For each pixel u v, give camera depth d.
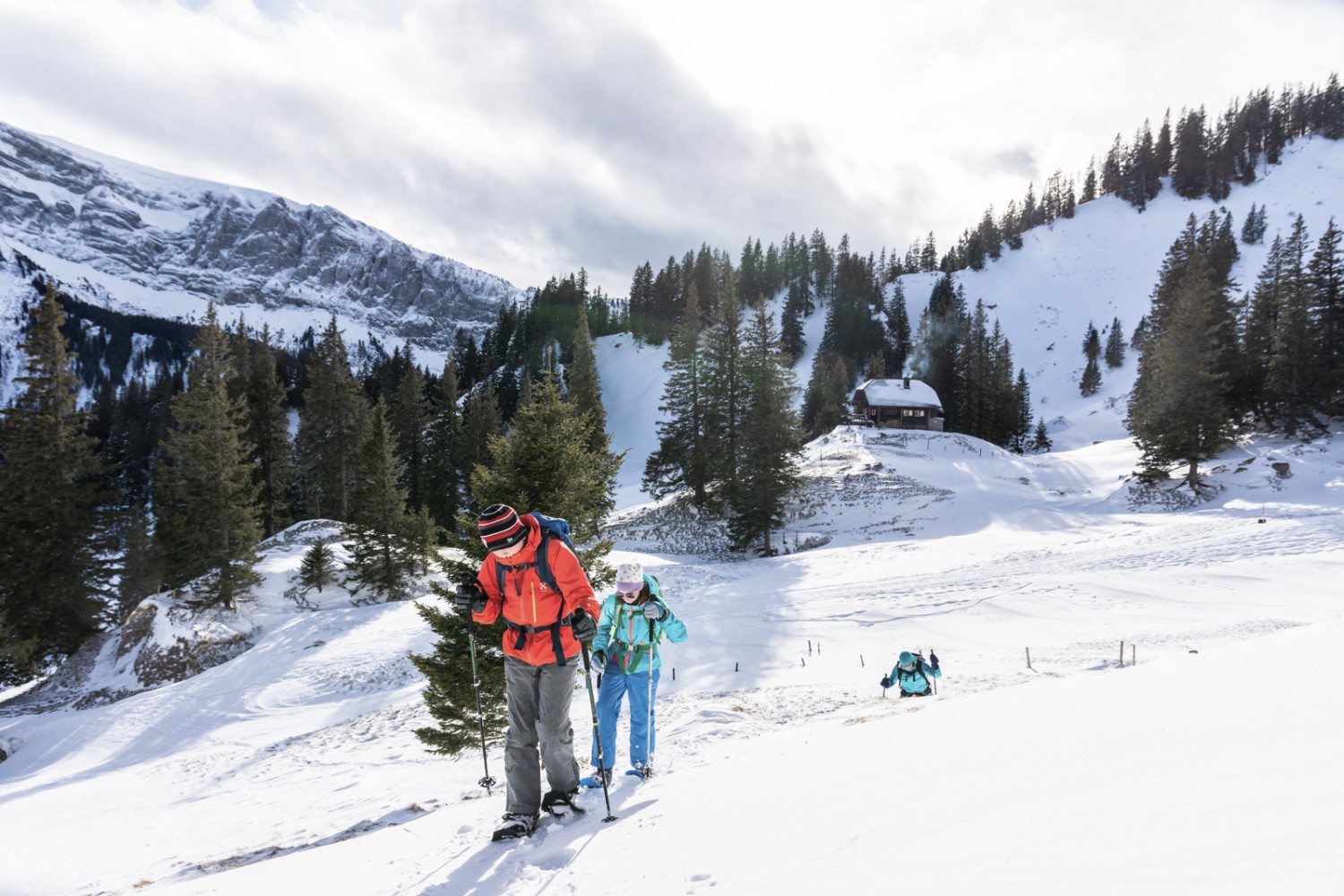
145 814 14.15
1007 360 102.88
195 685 30.09
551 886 3.09
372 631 33.41
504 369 110.12
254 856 7.90
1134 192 192.12
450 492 59.41
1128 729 3.21
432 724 20.27
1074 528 43.19
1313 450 47.97
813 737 5.85
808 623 26.98
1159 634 21.91
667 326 123.44
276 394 51.69
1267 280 63.81
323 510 57.69
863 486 56.00
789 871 2.30
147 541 58.75
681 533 51.91
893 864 2.07
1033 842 1.93
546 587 4.34
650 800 4.40
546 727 4.38
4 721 31.34
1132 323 145.25
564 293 138.38
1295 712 2.74
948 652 21.91
